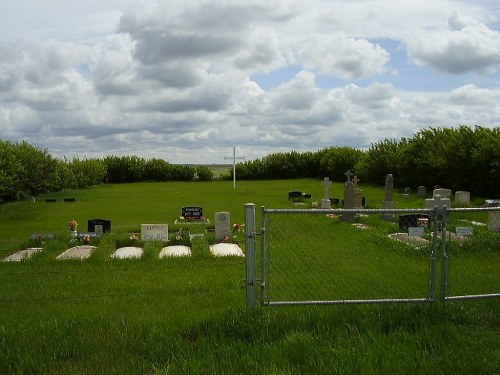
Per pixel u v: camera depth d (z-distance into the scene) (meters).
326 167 68.75
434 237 7.29
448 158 37.56
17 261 14.09
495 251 13.48
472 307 7.24
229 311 6.97
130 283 10.91
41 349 5.96
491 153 34.06
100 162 67.81
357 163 57.62
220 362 5.60
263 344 6.07
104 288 10.41
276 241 15.49
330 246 14.52
